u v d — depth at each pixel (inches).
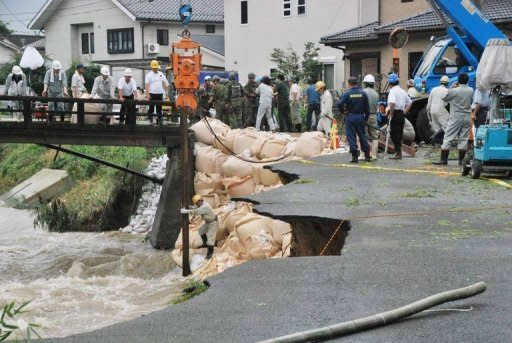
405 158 786.8
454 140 715.4
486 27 868.0
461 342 253.1
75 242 916.0
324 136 883.4
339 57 1740.9
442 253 375.9
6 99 852.0
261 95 1050.1
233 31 1971.0
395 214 474.0
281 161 821.9
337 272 344.8
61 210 1012.5
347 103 744.3
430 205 505.7
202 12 2313.0
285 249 580.7
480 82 630.5
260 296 310.5
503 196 538.9
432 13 1382.9
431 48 970.1
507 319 275.3
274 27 1887.3
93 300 625.6
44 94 937.5
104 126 887.1
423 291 312.2
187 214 695.7
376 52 1499.8
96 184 1093.8
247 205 725.9
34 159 1347.2
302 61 1777.8
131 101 888.9
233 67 1973.4
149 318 285.7
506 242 399.2
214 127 929.5
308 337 253.9
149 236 912.9
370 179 630.5
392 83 770.8
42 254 860.6
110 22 2262.6
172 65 687.7
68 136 877.8
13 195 1164.5
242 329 269.7
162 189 905.5
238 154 885.2
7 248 887.7
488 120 661.9
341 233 455.5
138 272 738.2
